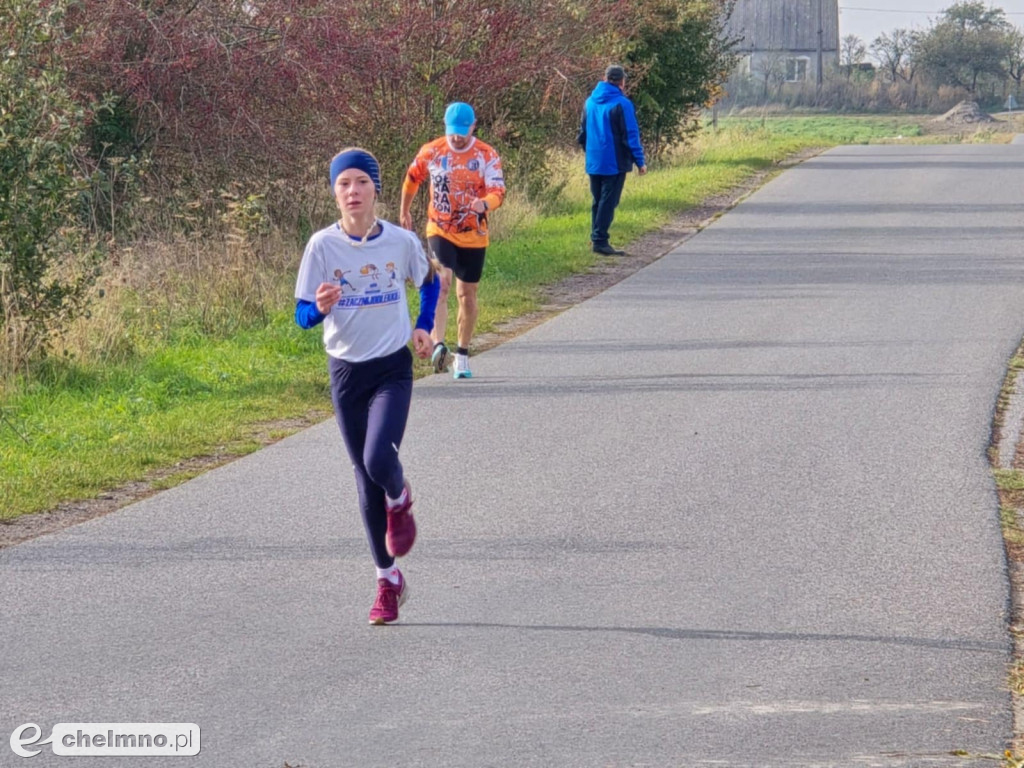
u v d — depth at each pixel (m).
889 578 9.33
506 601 9.02
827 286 22.22
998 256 25.03
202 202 24.22
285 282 21.64
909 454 12.46
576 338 18.55
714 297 21.48
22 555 10.14
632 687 7.59
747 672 7.79
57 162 16.91
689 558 9.80
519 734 7.01
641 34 42.88
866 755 6.73
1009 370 15.89
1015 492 11.39
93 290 18.95
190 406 15.20
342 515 11.05
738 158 46.88
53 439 13.61
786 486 11.54
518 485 11.73
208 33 24.91
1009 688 7.55
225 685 7.71
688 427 13.60
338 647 8.27
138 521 10.96
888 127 107.19
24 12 17.25
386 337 8.64
